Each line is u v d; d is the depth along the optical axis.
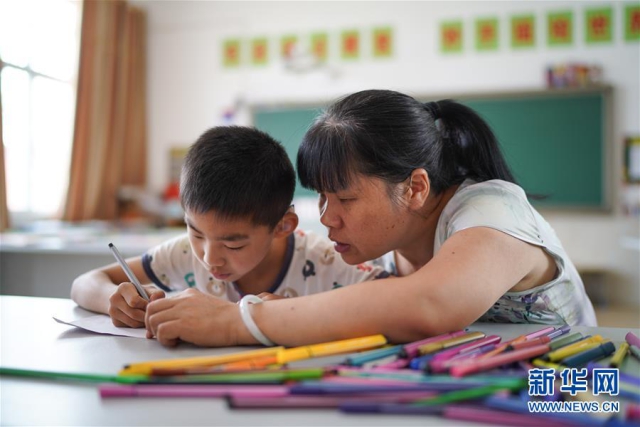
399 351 0.55
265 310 0.63
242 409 0.43
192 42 4.39
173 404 0.44
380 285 0.62
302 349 0.56
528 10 3.71
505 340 0.65
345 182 0.72
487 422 0.40
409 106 0.78
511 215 0.73
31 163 3.67
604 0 3.59
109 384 0.49
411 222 0.79
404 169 0.74
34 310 0.87
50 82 3.84
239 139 0.86
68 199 3.75
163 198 4.29
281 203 0.87
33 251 2.31
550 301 0.84
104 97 3.95
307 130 0.80
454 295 0.59
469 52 3.82
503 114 3.75
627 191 3.59
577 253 3.67
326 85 4.11
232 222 0.78
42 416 0.42
